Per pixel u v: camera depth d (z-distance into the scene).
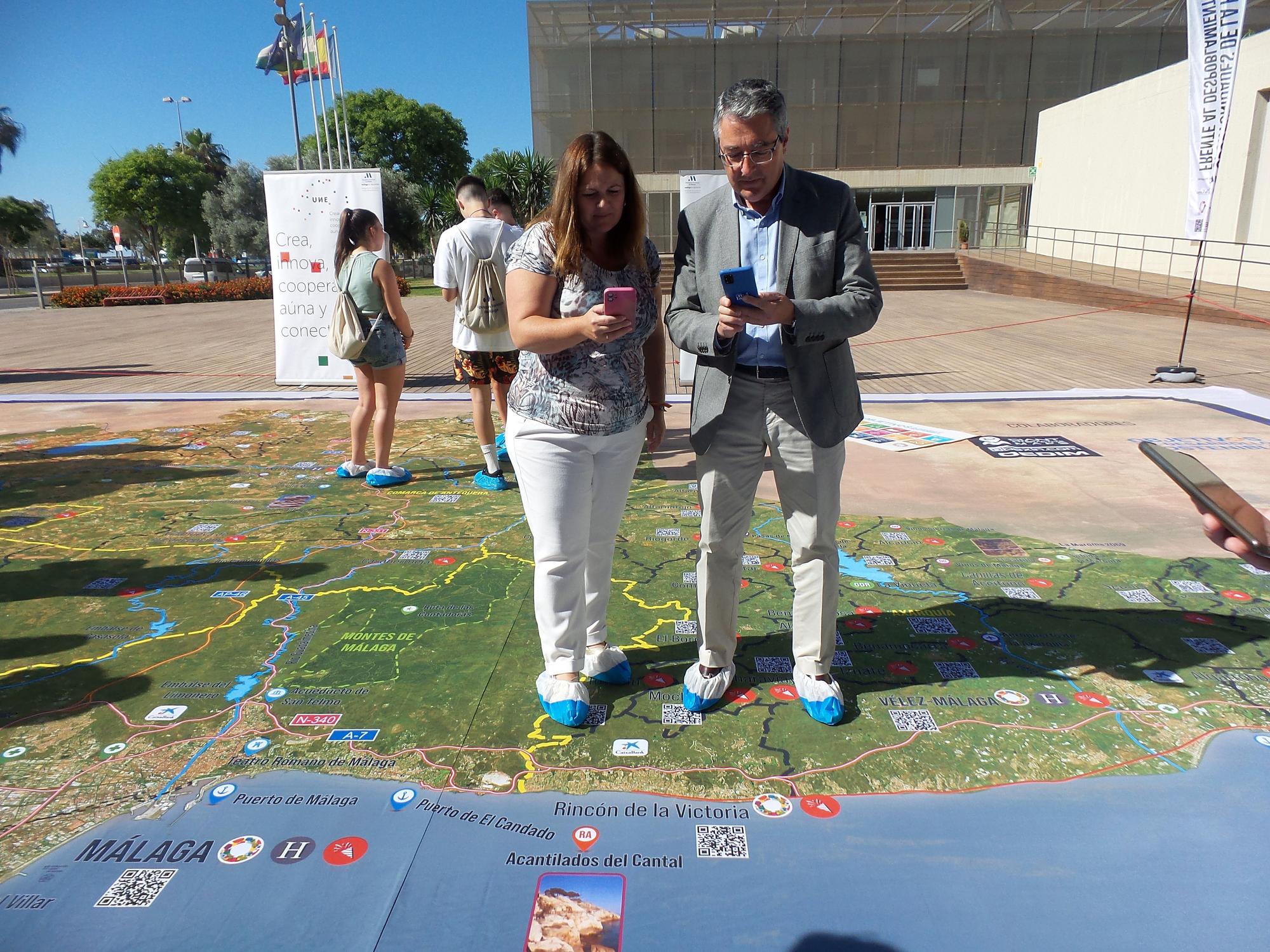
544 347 1.97
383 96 46.44
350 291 4.25
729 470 2.19
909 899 1.64
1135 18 27.80
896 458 4.89
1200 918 1.58
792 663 2.58
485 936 1.55
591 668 2.46
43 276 49.16
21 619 2.88
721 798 1.95
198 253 48.78
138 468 4.90
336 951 1.51
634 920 1.59
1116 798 1.93
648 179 29.02
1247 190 15.55
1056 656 2.58
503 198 4.54
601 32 28.02
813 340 1.93
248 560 3.43
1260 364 8.61
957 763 2.07
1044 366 8.78
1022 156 28.91
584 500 2.19
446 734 2.20
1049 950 1.51
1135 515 3.85
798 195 2.02
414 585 3.18
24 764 2.06
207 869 1.72
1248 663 2.52
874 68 28.36
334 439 5.68
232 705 2.34
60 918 1.59
